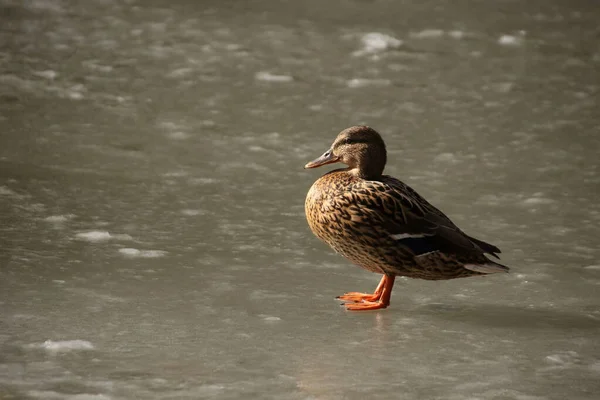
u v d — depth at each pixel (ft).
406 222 30.40
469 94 59.52
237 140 49.49
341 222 30.78
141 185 42.39
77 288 31.22
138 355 26.40
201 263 34.19
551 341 28.63
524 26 76.69
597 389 25.27
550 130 53.31
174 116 52.95
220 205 40.50
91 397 23.70
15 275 31.99
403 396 24.52
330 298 31.68
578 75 64.80
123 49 65.82
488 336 28.91
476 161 47.70
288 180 44.11
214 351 26.91
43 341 26.99
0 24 70.03
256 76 61.16
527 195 43.11
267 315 29.89
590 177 45.93
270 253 35.63
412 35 72.33
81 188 41.50
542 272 34.60
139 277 32.53
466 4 82.38
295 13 77.15
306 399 24.12
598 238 38.14
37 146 46.78
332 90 59.06
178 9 77.05
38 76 58.90
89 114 52.49
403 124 53.31
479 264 30.55
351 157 32.07
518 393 24.90
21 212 38.22
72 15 73.82
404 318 30.27
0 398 23.47
